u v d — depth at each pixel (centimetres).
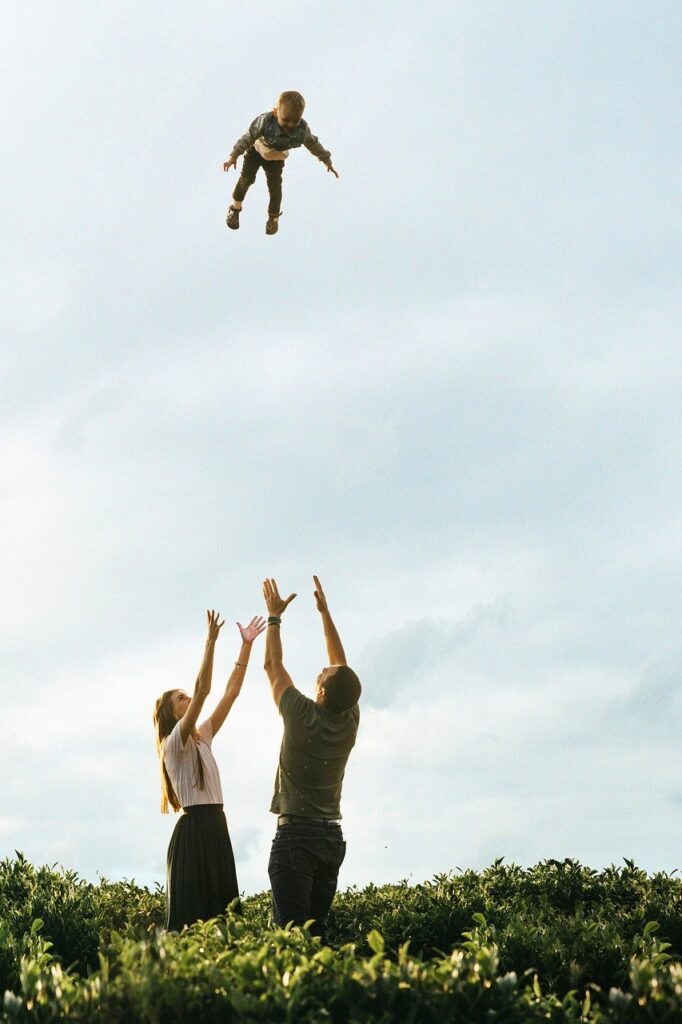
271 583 809
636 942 647
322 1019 455
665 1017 470
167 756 784
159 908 910
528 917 751
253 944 562
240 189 950
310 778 732
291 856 726
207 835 766
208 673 772
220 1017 462
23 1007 475
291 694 750
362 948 751
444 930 773
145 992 464
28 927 760
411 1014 466
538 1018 487
